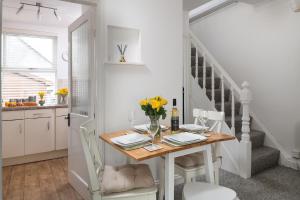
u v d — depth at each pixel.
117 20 2.43
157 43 2.71
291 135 3.35
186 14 3.66
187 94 3.77
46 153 4.00
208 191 1.60
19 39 4.29
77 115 2.63
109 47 2.41
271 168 3.28
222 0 4.23
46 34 4.47
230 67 4.24
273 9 3.49
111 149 2.42
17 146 3.66
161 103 1.82
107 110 2.40
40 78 4.50
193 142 1.74
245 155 2.91
